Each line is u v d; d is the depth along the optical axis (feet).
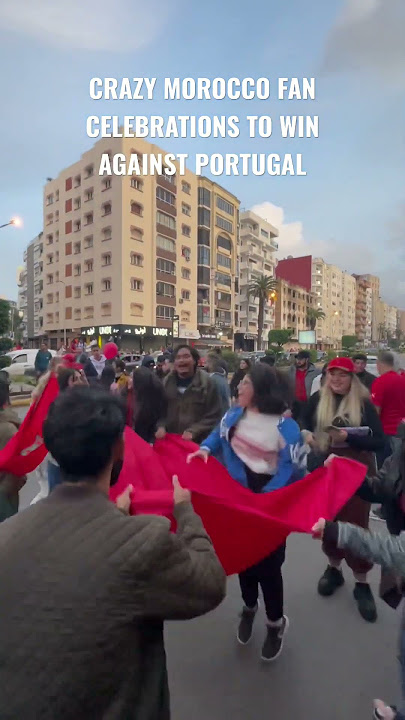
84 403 4.52
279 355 156.04
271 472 9.93
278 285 280.72
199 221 194.18
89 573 3.82
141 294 162.50
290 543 16.06
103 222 161.17
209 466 9.59
